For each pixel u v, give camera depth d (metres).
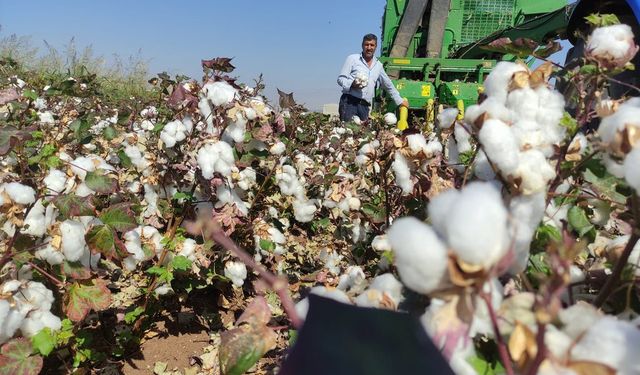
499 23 9.99
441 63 9.34
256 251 2.93
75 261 1.69
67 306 1.72
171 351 2.54
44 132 3.07
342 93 7.42
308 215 3.58
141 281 2.88
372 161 2.30
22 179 1.84
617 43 1.29
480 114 1.25
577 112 1.52
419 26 10.30
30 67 10.96
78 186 1.82
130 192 2.69
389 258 1.48
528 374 0.70
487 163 1.38
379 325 0.77
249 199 3.29
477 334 0.97
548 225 1.33
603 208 1.53
